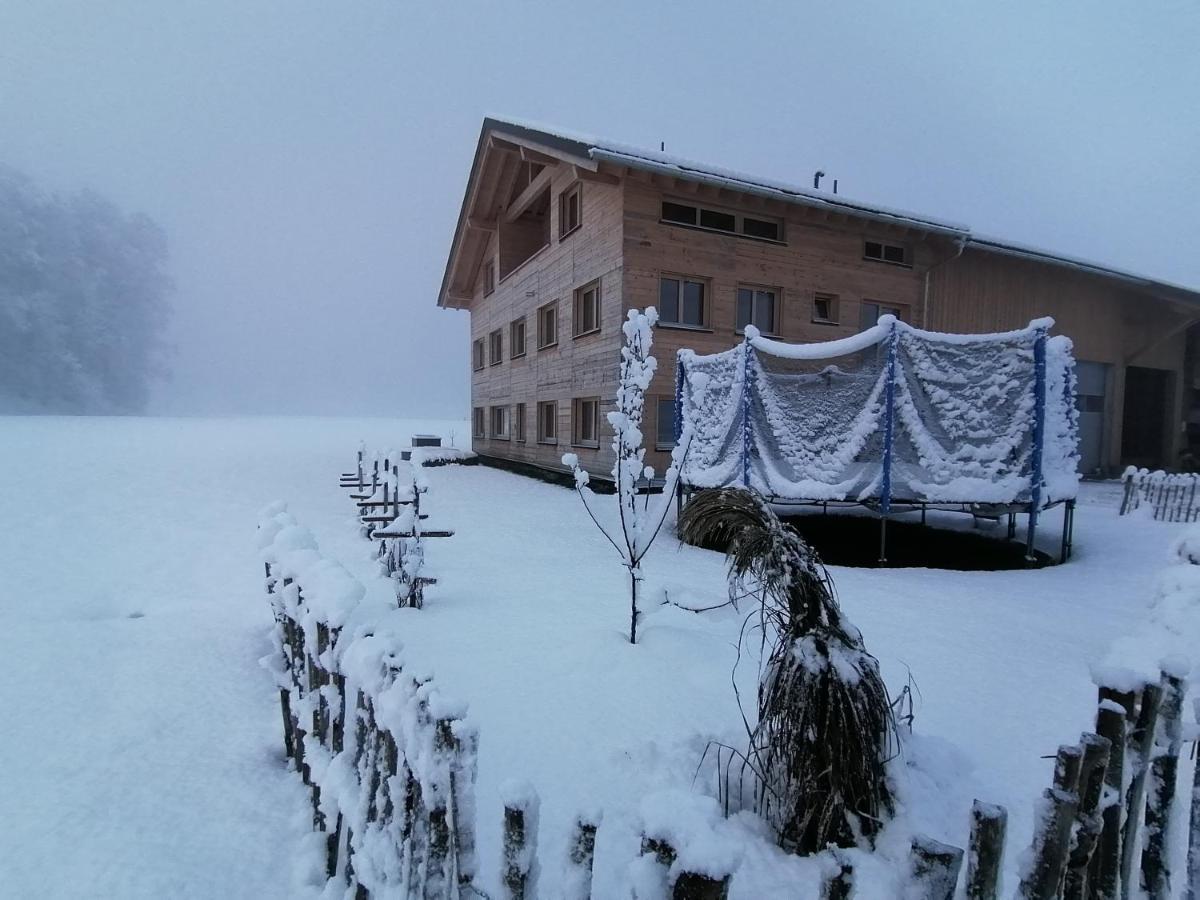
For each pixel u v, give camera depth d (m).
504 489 14.02
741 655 3.79
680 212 13.36
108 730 3.06
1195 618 1.64
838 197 14.16
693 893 0.99
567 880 1.23
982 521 9.21
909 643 4.17
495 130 16.53
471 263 22.67
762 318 14.38
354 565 6.75
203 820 2.35
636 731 2.85
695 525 2.60
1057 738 2.84
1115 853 1.38
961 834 2.00
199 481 14.49
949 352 7.09
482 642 4.01
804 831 2.02
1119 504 12.57
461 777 1.35
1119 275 17.44
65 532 8.95
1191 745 2.59
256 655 4.14
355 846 1.70
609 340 13.10
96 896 1.95
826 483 7.37
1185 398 20.89
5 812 2.37
